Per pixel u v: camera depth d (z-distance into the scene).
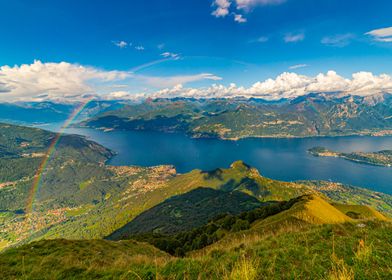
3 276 13.53
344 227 15.02
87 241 26.78
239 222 77.94
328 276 8.41
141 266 12.90
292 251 11.52
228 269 10.54
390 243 11.30
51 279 12.29
